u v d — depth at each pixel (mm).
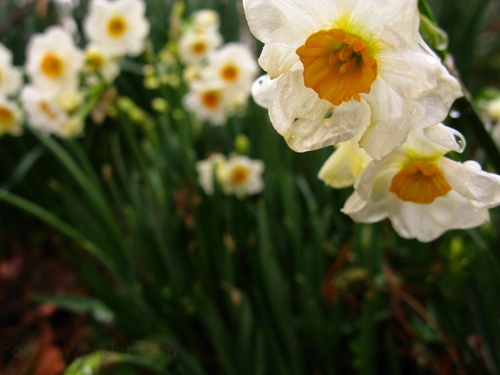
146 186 309
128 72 463
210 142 377
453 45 483
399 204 137
